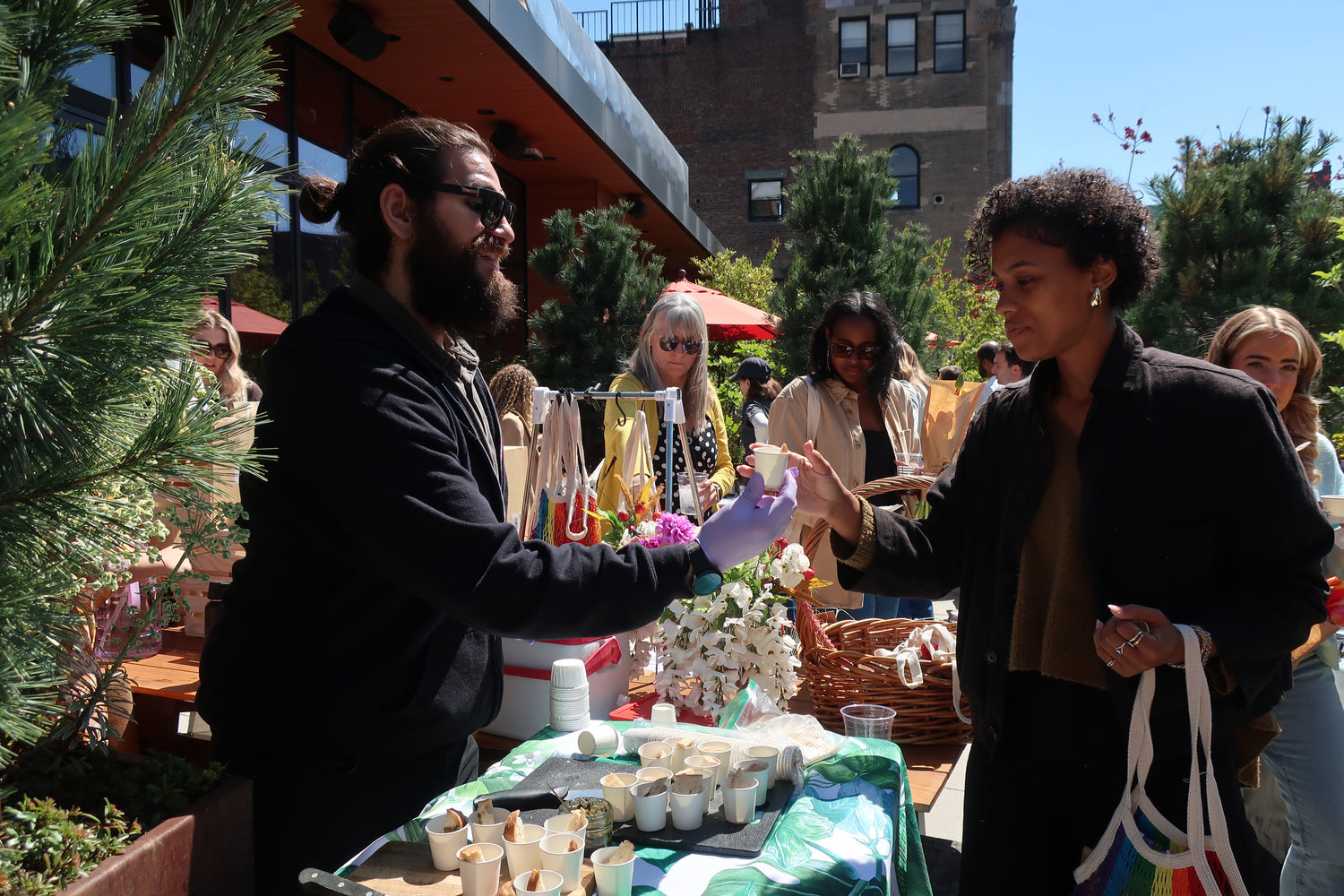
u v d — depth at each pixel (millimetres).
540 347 9516
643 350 3777
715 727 2051
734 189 23875
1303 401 2652
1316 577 1532
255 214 927
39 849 1084
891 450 3729
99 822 1177
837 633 2709
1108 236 1563
